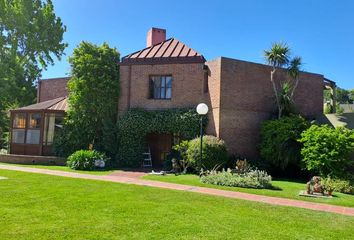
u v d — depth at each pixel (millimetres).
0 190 10711
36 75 36719
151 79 22953
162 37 27125
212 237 6758
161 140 22766
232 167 19312
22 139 23672
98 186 12422
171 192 11695
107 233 6734
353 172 17906
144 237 6582
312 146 17141
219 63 20547
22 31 33938
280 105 21484
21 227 6883
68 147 22734
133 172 18375
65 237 6379
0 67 32219
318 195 12539
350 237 7223
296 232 7395
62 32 37000
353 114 22328
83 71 22875
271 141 19578
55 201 9422
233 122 20609
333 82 26125
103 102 22766
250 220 8227
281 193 12734
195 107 21625
